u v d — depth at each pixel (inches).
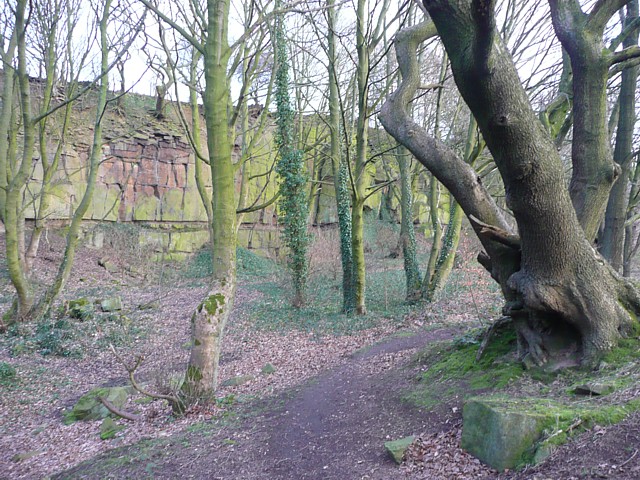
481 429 188.2
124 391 375.2
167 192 1167.0
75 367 475.8
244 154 527.8
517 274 233.1
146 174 1141.1
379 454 215.2
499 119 179.9
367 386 318.0
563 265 215.6
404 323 549.3
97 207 1072.2
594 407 179.2
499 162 197.2
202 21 417.4
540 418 173.2
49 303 601.9
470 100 184.2
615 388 189.2
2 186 549.6
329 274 906.7
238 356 496.4
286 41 695.7
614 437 156.8
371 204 1373.0
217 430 279.7
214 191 332.2
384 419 254.4
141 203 1134.4
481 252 280.8
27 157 553.9
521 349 252.4
